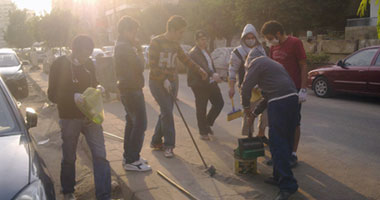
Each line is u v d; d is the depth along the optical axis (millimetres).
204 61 5801
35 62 24188
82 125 3732
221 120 7668
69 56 3660
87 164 5465
